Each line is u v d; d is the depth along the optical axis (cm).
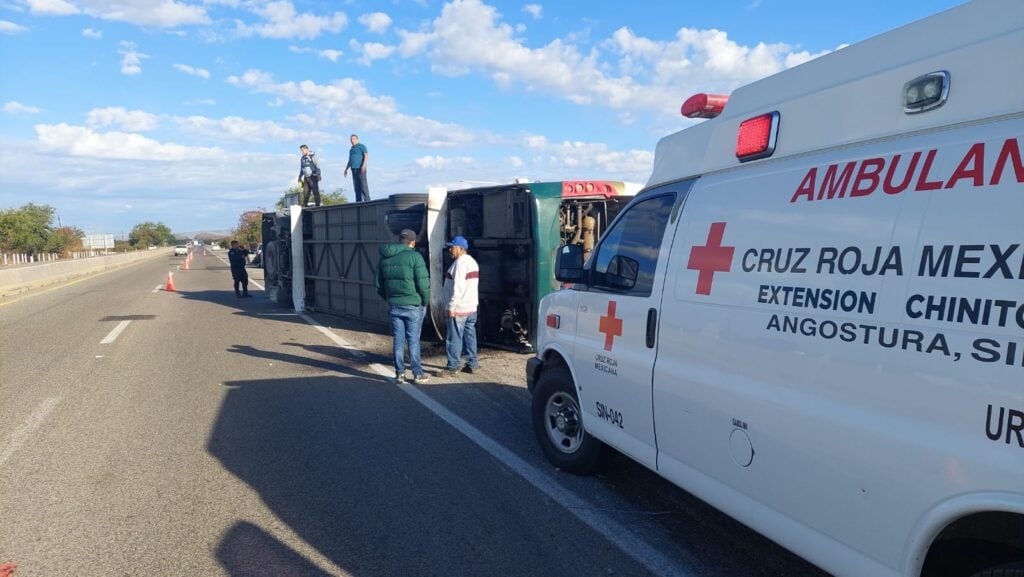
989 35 214
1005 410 189
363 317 1312
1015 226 192
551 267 899
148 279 2861
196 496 447
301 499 442
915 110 235
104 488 461
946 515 205
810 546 261
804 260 264
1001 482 188
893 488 223
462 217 1012
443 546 377
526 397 713
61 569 352
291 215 1551
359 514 419
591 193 921
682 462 340
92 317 1430
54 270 2853
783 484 272
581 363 443
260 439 568
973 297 200
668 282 350
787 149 291
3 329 1241
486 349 1002
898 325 222
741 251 300
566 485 465
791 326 267
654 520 411
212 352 988
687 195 353
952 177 214
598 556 365
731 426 300
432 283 1027
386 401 695
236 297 1931
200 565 356
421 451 537
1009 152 200
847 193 252
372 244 1237
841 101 267
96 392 734
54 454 530
